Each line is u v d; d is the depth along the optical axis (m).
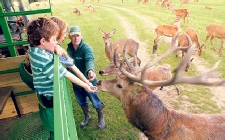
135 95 2.55
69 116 1.83
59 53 1.79
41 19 1.57
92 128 3.92
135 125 2.72
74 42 3.06
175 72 2.27
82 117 4.24
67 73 1.73
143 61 7.53
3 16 2.93
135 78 2.48
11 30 5.03
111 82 2.70
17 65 3.13
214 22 13.59
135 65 4.07
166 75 4.53
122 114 4.32
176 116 2.53
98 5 26.70
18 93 3.33
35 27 1.54
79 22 15.27
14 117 3.44
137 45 7.33
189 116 2.52
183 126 2.45
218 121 2.48
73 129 1.86
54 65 1.51
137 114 2.59
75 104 4.69
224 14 16.19
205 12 17.50
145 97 2.51
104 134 3.77
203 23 13.55
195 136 2.39
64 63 2.20
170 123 2.51
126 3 27.08
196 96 5.08
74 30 2.98
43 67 1.59
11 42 3.20
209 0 25.20
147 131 2.64
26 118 3.14
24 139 2.61
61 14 19.73
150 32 11.72
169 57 7.70
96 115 4.29
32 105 3.50
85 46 3.16
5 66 3.08
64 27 2.13
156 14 17.75
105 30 12.23
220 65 6.84
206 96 5.09
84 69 3.35
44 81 1.66
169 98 5.05
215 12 17.25
